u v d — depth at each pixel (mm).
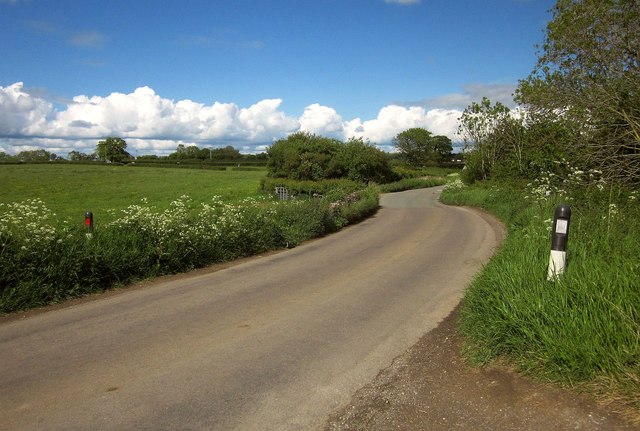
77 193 43656
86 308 7223
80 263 8055
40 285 7500
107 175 69562
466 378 4145
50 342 5633
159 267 9625
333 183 41938
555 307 4199
